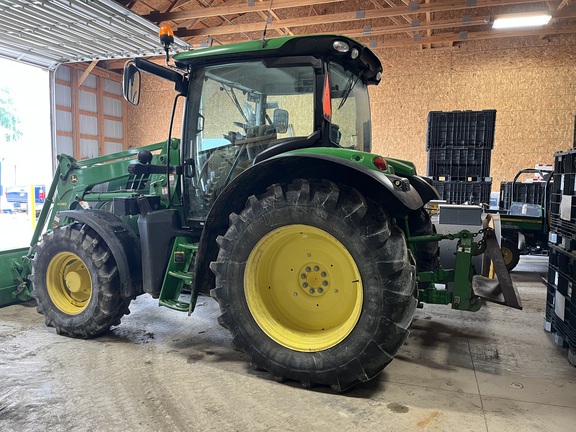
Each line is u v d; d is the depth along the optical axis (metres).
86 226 3.19
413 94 11.66
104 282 3.05
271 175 2.58
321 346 2.35
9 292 3.94
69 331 3.18
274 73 2.71
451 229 3.97
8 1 6.21
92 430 1.99
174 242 3.00
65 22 7.05
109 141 14.30
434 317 3.79
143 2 10.05
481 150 6.75
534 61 10.77
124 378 2.52
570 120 10.59
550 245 3.36
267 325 2.49
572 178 3.02
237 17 12.27
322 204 2.27
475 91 11.22
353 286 2.42
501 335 3.34
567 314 2.91
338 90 2.83
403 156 11.85
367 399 2.30
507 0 8.27
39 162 12.66
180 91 2.96
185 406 2.21
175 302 2.91
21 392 2.33
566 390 2.43
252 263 2.49
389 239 2.22
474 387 2.46
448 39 10.67
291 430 2.00
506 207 7.69
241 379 2.52
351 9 11.61
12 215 13.79
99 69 13.70
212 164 2.98
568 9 8.38
